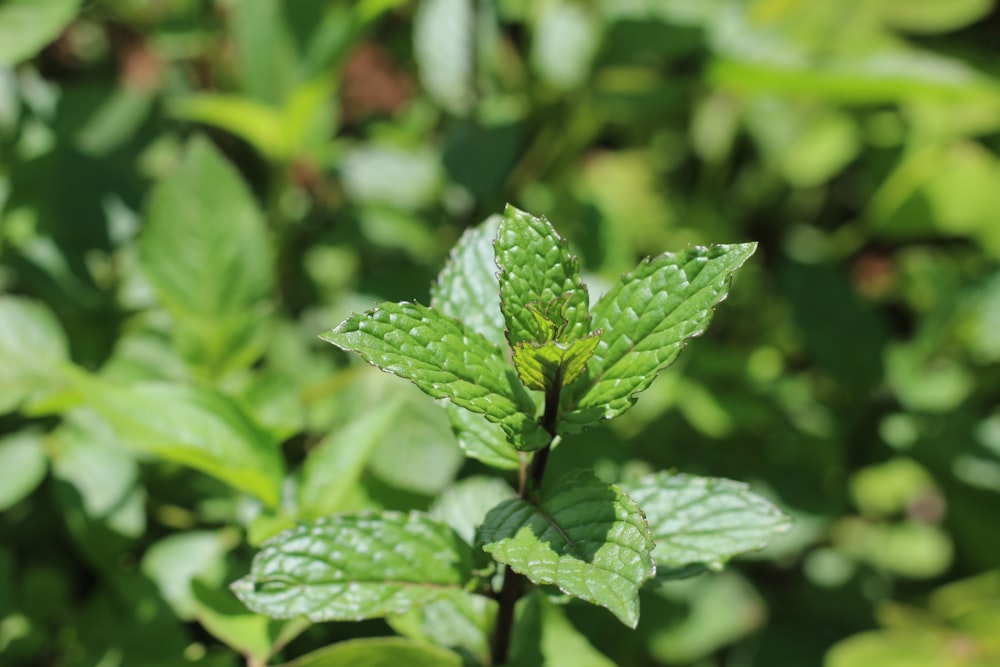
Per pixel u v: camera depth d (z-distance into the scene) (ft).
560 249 1.22
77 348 1.70
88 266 1.79
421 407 1.66
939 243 2.52
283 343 1.84
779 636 1.98
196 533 1.57
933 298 2.14
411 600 1.28
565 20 2.32
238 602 1.41
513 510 1.24
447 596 1.29
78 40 2.26
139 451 1.60
